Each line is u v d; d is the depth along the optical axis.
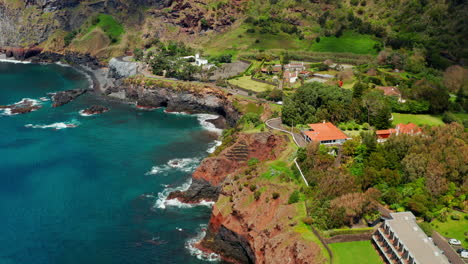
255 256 102.56
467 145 121.50
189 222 123.56
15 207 129.75
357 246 91.69
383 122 145.00
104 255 108.44
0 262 106.12
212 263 108.81
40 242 113.56
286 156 131.25
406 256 83.88
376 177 111.50
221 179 138.50
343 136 135.00
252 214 111.06
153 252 109.88
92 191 138.88
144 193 137.88
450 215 102.62
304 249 90.69
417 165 112.06
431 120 156.50
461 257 87.38
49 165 156.75
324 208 98.56
